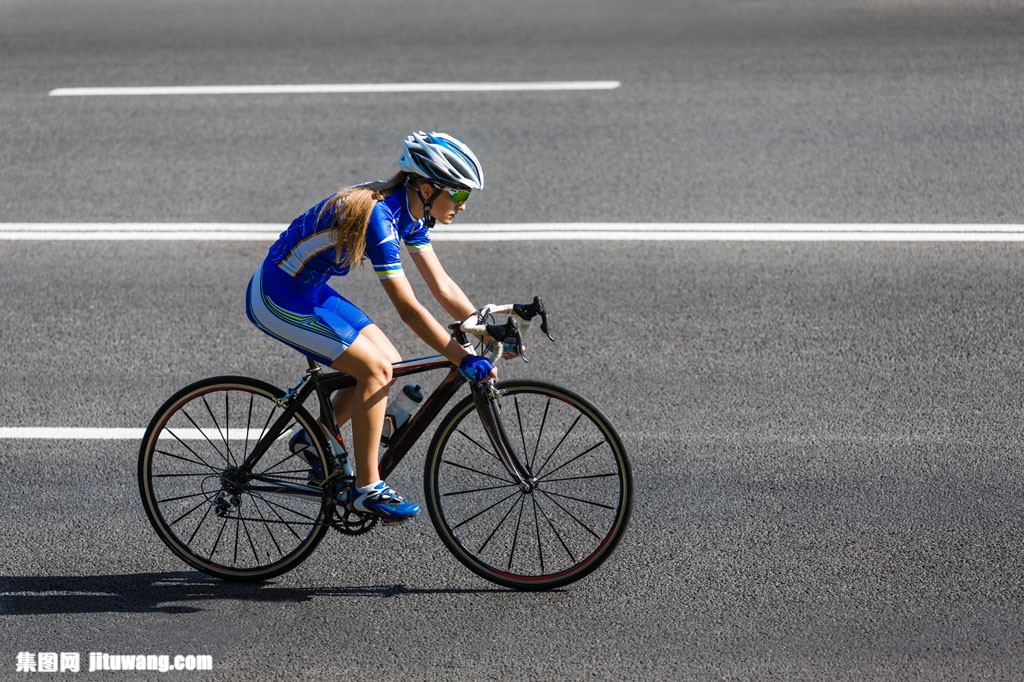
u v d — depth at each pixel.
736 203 31.06
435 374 23.83
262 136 36.16
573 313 25.89
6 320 25.80
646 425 21.53
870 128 35.69
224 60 43.47
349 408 17.62
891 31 44.94
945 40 43.62
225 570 17.64
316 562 18.08
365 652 15.92
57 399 22.64
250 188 32.44
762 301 26.22
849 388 22.67
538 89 39.81
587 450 19.98
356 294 27.36
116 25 48.16
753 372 23.36
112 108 38.75
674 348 24.36
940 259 27.80
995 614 16.36
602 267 27.98
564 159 34.12
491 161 34.06
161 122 37.47
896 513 18.78
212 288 27.25
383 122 37.12
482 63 42.62
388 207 15.98
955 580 17.11
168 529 18.00
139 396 22.73
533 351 24.34
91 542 18.48
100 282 27.55
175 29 47.47
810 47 43.38
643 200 31.42
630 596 17.03
